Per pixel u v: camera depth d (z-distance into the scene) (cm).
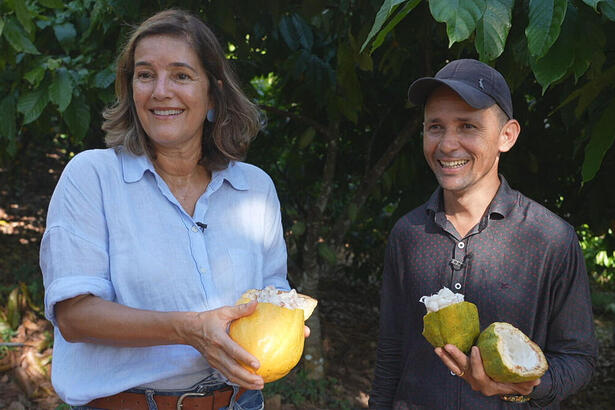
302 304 161
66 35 381
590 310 180
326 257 434
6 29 283
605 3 156
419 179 439
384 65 387
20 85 383
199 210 174
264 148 538
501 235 183
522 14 196
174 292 163
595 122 218
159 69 164
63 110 336
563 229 179
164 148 173
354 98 335
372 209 581
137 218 166
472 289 184
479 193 187
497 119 180
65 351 168
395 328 202
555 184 445
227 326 148
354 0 304
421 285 192
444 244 190
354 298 705
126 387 160
